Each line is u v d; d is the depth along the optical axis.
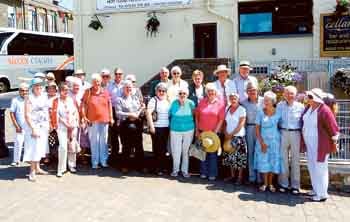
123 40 15.87
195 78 8.45
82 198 6.80
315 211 6.45
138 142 8.51
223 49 14.99
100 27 15.96
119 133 8.62
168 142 8.53
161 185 7.59
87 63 16.27
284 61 13.29
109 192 7.12
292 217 6.18
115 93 9.05
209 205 6.61
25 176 8.08
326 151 6.87
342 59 12.90
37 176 8.07
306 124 7.05
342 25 13.80
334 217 6.20
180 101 8.05
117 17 15.86
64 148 8.12
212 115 7.87
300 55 14.40
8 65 22.20
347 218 6.16
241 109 7.71
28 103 7.84
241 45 14.87
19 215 6.06
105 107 8.73
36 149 7.80
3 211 6.21
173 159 8.23
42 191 7.14
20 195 6.92
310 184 7.68
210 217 6.10
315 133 6.93
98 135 8.77
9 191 7.12
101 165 8.89
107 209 6.33
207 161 8.06
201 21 15.10
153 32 15.48
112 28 15.95
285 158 7.36
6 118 15.05
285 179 7.41
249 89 7.76
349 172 7.46
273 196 7.16
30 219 5.91
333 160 7.57
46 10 35.12
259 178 7.70
